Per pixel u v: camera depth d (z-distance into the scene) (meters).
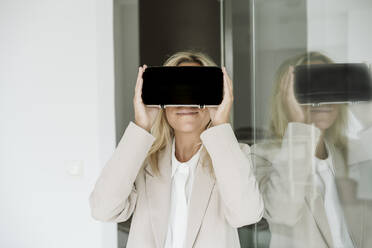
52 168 1.58
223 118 1.01
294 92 1.25
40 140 1.59
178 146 1.13
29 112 1.61
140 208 1.10
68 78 1.56
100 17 1.52
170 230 1.07
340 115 1.16
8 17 1.63
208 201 1.05
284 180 1.28
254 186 0.98
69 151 1.55
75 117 1.55
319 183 1.21
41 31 1.59
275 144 1.31
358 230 1.14
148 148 1.03
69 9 1.55
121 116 1.50
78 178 1.54
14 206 1.63
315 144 1.22
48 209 1.58
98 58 1.52
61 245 1.57
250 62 1.36
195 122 1.05
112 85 1.52
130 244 1.09
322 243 1.21
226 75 1.02
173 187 1.11
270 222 1.32
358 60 1.12
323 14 1.18
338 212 1.17
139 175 1.15
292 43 1.25
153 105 1.01
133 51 1.50
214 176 1.07
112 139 1.51
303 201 1.25
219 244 1.01
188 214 1.03
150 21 1.49
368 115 1.10
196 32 1.46
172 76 1.00
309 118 1.22
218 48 1.43
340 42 1.15
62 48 1.56
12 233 1.63
